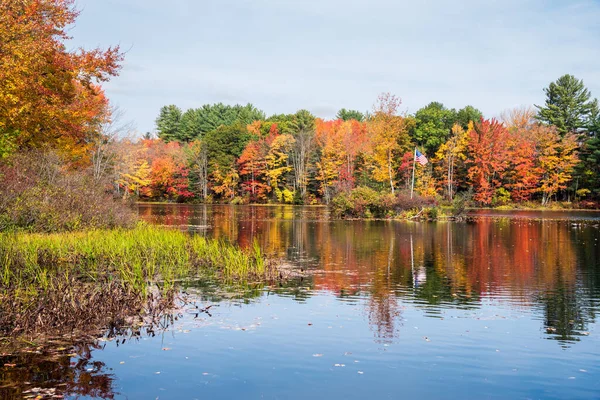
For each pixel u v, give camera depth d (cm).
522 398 553
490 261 1573
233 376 607
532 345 733
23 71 1548
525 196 6291
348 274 1325
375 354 690
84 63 1830
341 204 3931
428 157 7244
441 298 1035
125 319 852
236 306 958
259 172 7381
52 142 2091
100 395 547
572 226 3105
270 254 1742
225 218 3878
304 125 7544
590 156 5984
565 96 6644
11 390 558
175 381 589
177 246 1636
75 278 1113
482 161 6091
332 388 576
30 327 786
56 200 1908
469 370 636
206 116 10238
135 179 6512
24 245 1373
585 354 695
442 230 2786
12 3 1500
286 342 737
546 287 1156
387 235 2477
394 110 5172
